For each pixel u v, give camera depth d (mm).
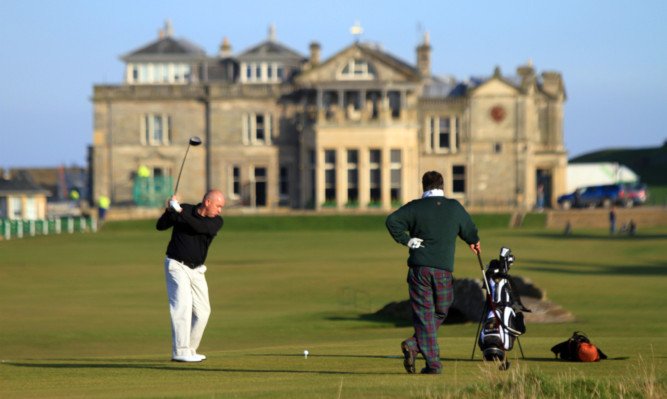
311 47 170875
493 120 163875
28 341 40875
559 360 21953
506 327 20203
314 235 131500
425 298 19000
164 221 22562
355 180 156750
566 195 169000
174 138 166625
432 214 19000
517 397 15523
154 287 68875
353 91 159375
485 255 94812
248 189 165250
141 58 175000
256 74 172000
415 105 160250
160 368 21672
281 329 45906
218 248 107750
